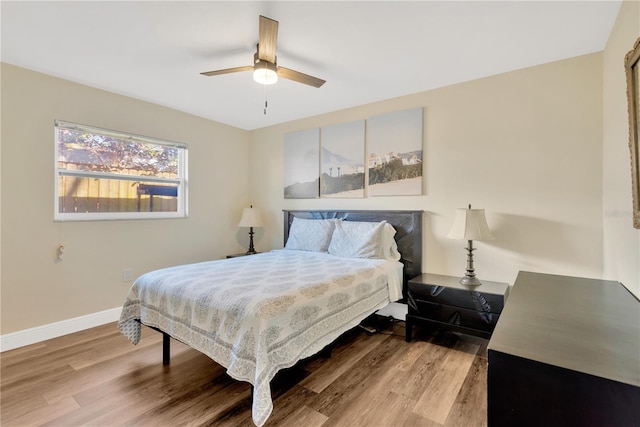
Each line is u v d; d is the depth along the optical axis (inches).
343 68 101.0
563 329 38.7
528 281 70.2
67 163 111.5
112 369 84.4
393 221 126.0
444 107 116.4
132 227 128.0
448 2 68.2
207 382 78.0
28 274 101.4
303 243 138.9
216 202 161.5
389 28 78.2
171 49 88.8
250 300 64.5
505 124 104.6
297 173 158.7
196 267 97.6
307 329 69.9
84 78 108.6
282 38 82.9
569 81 94.2
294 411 66.8
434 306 99.3
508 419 31.3
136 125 128.5
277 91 120.7
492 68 101.4
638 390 26.0
